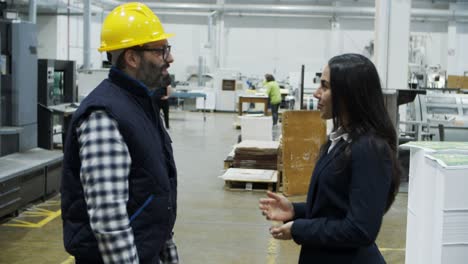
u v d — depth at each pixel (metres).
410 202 2.60
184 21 18.77
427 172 2.38
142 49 1.66
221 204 5.97
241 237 4.79
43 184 5.57
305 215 1.88
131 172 1.56
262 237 4.80
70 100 7.75
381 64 6.71
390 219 5.43
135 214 1.57
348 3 18.05
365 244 1.57
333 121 1.71
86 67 10.61
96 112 1.51
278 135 11.78
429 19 17.55
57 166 5.91
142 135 1.57
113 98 1.57
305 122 6.38
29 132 6.04
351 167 1.60
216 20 18.47
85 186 1.49
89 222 1.57
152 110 1.69
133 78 1.65
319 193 1.69
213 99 17.48
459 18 16.98
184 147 10.14
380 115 1.63
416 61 15.95
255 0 18.50
